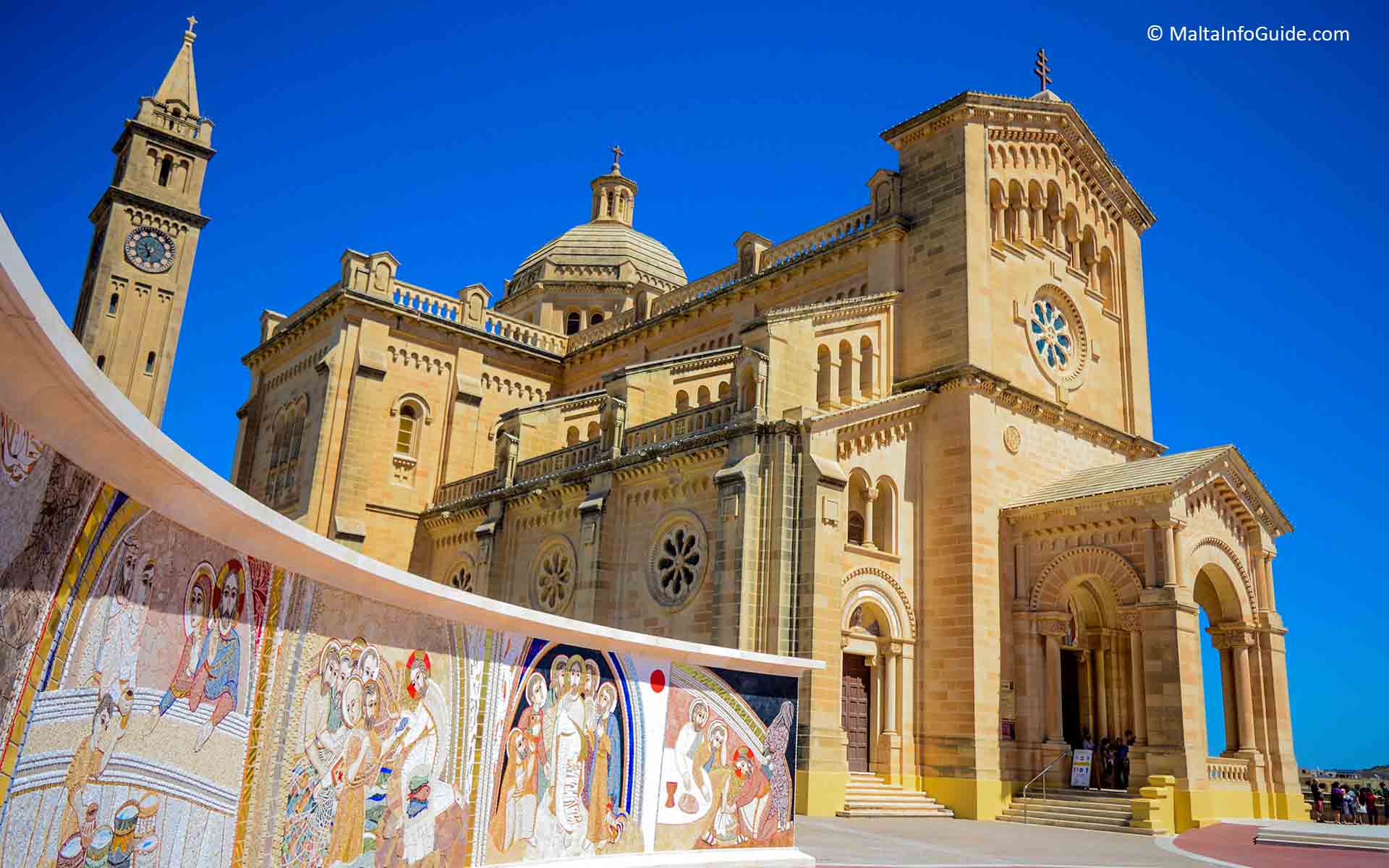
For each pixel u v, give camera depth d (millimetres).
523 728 13180
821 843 22141
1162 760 28656
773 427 31141
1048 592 32719
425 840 11367
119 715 7188
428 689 11594
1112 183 43875
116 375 55688
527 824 13141
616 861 14211
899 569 32812
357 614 10492
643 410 37938
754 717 17094
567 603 37250
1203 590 34281
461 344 51125
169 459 7078
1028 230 39219
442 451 49406
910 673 32344
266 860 8977
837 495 30281
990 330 35562
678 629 32188
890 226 37188
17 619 6043
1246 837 26344
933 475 34188
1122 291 43750
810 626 28891
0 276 5098
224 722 8484
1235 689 32875
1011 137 38719
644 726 15273
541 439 43656
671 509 33750
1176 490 30547
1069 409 37812
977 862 20172
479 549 41969
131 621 7297
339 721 10133
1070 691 35906
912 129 38156
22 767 6188
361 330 48094
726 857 15828
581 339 54812
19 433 5938
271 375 55812
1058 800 30047
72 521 6559
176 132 60406
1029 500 34219
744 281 42906
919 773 31578
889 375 35844
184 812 7945
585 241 64750
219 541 8328
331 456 46312
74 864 6758
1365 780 55500
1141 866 20672
